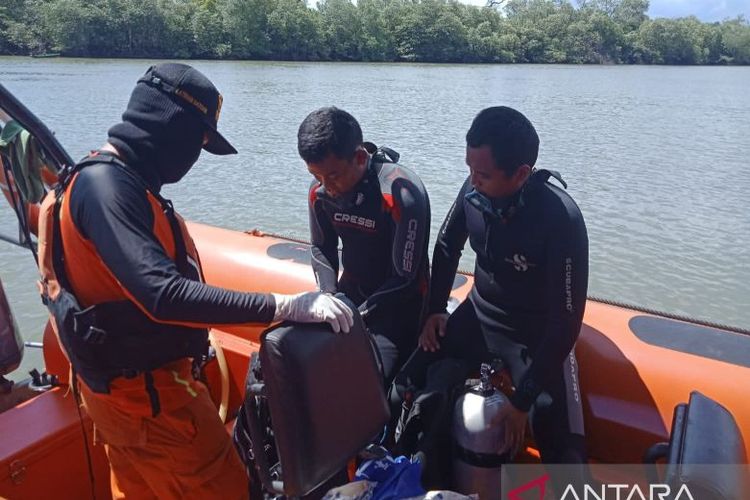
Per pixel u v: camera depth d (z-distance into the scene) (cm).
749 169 1243
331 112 209
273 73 3353
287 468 154
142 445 172
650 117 2077
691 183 1106
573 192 1034
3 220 745
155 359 165
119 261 146
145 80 160
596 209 934
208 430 177
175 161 163
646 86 3491
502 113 187
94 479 225
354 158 213
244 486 185
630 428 209
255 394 159
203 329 179
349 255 241
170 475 176
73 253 156
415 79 3203
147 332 162
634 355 218
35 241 226
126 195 150
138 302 147
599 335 229
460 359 220
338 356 158
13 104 194
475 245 215
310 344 154
